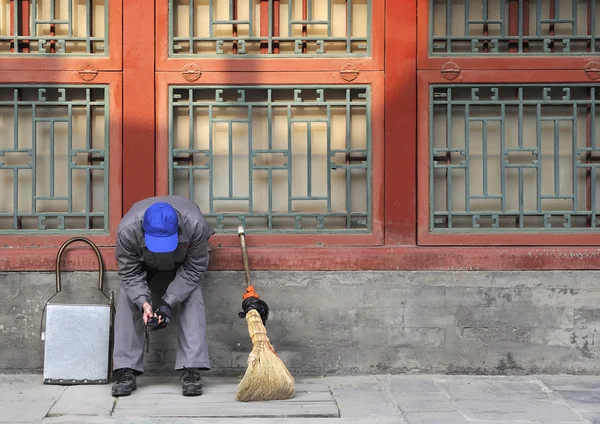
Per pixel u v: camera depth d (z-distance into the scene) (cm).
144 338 481
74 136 523
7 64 509
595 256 509
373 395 465
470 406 444
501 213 521
